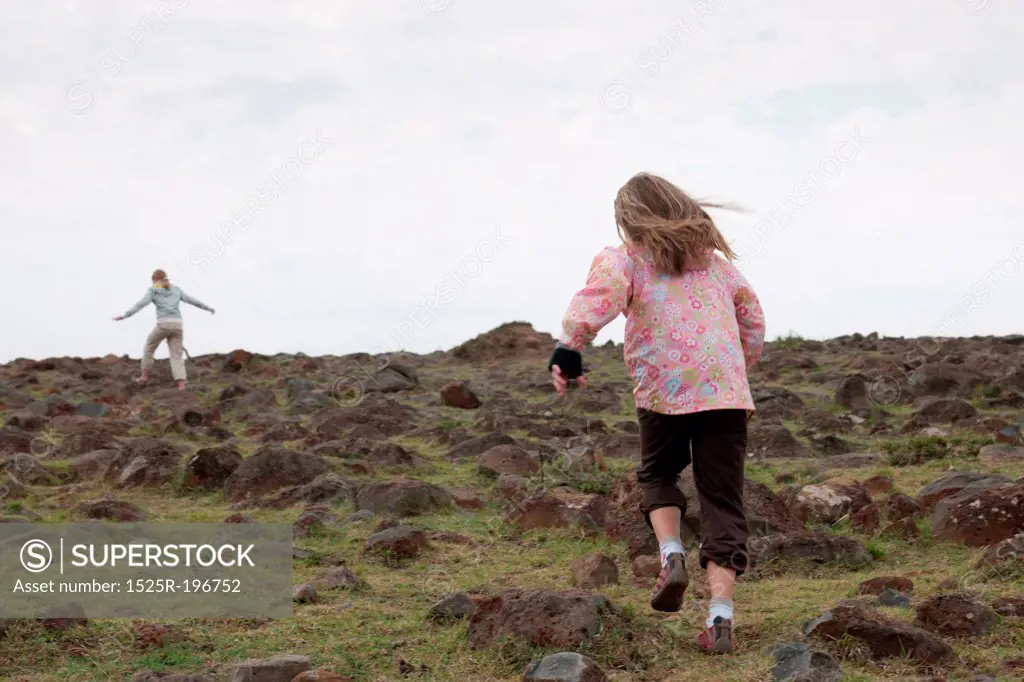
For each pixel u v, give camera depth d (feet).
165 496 23.99
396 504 21.16
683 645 12.40
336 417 34.71
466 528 19.92
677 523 12.15
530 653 11.88
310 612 14.17
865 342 61.11
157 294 46.37
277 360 60.18
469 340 65.31
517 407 39.99
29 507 22.62
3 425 36.91
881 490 21.90
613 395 41.86
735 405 11.62
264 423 36.86
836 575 15.92
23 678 11.46
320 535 19.19
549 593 12.55
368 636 12.98
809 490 19.94
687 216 12.04
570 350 11.46
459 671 11.72
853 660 11.45
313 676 10.87
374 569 16.85
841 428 33.32
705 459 11.91
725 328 11.83
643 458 12.46
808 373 48.11
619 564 17.13
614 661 11.75
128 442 30.22
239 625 13.62
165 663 12.07
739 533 11.81
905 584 14.26
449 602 13.74
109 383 49.73
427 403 42.83
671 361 11.72
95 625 13.26
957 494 18.51
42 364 58.80
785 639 12.31
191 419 35.53
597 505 19.86
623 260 11.82
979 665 11.16
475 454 28.73
